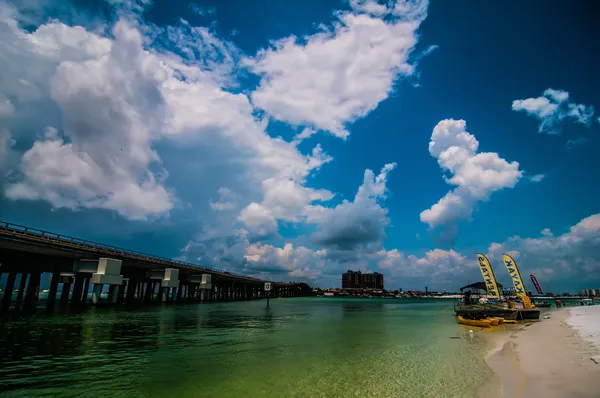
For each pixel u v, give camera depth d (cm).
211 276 9469
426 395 1339
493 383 1472
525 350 2280
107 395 1331
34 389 1380
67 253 4888
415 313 7244
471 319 4416
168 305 6956
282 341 2738
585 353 2022
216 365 1842
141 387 1434
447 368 1802
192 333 3067
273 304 11269
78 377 1552
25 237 4069
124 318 4062
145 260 6391
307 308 9300
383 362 1958
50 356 1933
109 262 5319
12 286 4888
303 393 1380
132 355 2038
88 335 2691
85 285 6394
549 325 4012
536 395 1257
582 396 1209
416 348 2464
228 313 5669
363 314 6744
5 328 2967
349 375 1656
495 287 5753
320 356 2131
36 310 4788
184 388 1434
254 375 1648
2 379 1497
